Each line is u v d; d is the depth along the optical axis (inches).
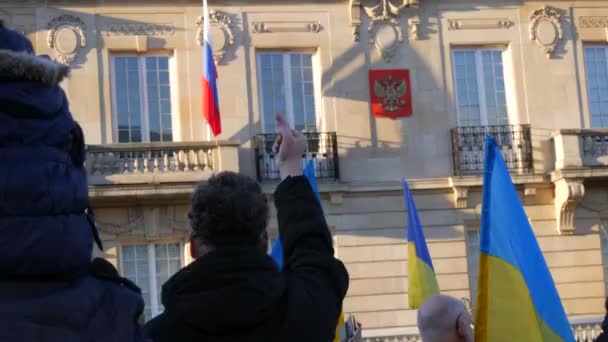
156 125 949.8
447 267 960.9
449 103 984.9
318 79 974.4
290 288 136.6
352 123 967.6
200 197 138.6
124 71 948.6
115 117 941.2
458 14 995.9
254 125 956.6
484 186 265.9
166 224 922.1
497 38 997.2
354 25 975.6
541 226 971.9
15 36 110.3
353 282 950.4
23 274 103.6
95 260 112.7
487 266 257.3
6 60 104.9
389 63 979.3
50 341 100.7
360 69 975.0
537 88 995.9
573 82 1002.1
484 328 253.8
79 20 937.5
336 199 951.0
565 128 989.8
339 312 143.8
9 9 925.2
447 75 986.7
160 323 133.2
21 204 103.3
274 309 133.2
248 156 951.0
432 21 991.0
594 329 846.5
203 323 130.2
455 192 962.7
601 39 1013.8
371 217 959.0
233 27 962.7
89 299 105.8
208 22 897.5
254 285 131.6
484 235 259.6
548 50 1000.9
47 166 105.3
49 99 107.6
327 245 147.3
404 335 843.4
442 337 228.7
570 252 969.5
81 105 928.3
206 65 892.6
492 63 1003.3
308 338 134.3
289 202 150.4
